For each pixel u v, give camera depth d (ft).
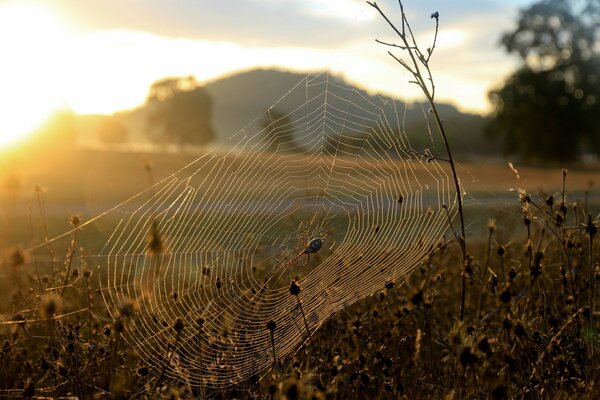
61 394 12.26
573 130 200.44
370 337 13.53
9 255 12.95
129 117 454.81
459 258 19.43
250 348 14.12
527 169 147.33
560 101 199.93
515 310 11.97
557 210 13.39
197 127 349.20
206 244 16.85
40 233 33.58
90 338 13.24
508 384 10.21
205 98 355.77
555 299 14.56
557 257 16.89
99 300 15.98
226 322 14.42
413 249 16.52
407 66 12.92
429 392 12.09
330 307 14.53
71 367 12.59
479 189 61.52
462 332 9.62
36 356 14.30
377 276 15.39
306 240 18.04
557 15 201.26
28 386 11.50
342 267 16.72
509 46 203.72
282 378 10.53
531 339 11.60
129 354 13.24
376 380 12.76
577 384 11.69
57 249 22.47
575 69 201.57
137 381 12.65
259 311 15.60
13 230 34.63
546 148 201.05
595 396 10.98
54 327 13.33
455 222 24.84
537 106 201.57
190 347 13.75
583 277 14.16
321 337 14.76
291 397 9.37
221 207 17.28
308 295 15.60
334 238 18.65
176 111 347.36
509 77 206.18
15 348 13.32
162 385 12.67
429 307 12.94
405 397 11.19
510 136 204.95
